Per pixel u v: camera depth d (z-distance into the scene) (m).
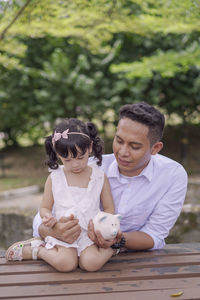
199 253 2.39
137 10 6.40
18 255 2.31
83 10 5.00
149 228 2.44
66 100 10.92
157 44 11.34
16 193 8.54
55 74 10.73
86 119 12.18
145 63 7.32
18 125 13.12
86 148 2.25
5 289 1.91
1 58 6.43
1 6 5.18
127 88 11.34
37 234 2.58
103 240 2.12
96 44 6.18
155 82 11.32
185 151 12.10
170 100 12.30
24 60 11.54
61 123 2.34
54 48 11.57
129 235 2.34
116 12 5.14
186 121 13.02
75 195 2.33
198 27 5.65
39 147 14.42
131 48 11.77
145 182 2.42
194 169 11.07
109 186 2.46
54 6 4.85
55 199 2.36
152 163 2.46
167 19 5.34
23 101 11.63
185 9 5.04
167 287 1.92
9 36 5.74
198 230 5.30
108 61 11.11
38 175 11.26
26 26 5.30
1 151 14.32
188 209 6.51
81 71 11.55
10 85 11.12
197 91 11.30
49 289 1.90
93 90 11.27
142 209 2.44
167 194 2.43
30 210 6.82
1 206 7.24
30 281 1.99
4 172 11.53
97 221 2.14
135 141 2.13
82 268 2.18
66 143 2.19
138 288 1.91
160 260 2.27
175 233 5.23
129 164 2.23
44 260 2.29
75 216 2.16
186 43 10.70
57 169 2.44
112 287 1.92
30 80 11.35
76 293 1.85
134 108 2.17
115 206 2.53
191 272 2.08
